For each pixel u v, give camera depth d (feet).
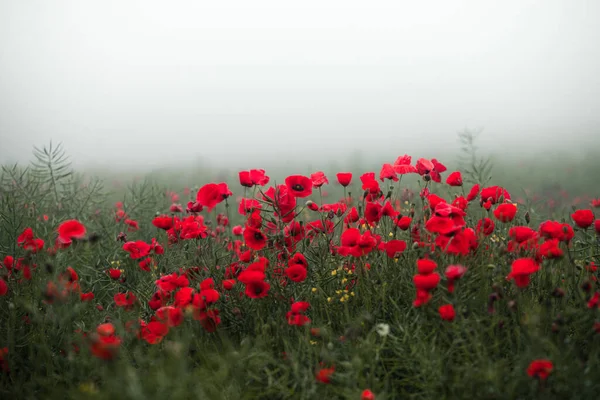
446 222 8.07
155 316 8.72
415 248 8.67
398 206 13.11
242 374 7.59
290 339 8.30
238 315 8.81
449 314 7.14
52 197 15.29
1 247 11.53
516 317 7.86
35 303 8.90
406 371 7.79
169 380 6.67
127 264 12.21
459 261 8.55
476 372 6.75
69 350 7.84
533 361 6.49
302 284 9.59
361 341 7.51
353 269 9.79
